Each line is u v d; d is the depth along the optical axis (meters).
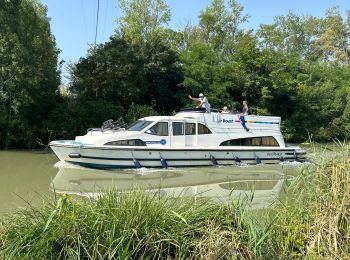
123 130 16.88
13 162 17.70
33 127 25.08
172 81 32.84
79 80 29.44
